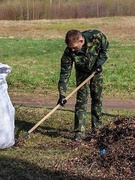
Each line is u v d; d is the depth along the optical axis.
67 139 8.10
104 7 38.91
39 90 14.27
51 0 38.69
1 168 6.68
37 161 6.97
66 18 38.28
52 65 18.02
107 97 13.45
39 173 6.55
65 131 8.70
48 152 7.37
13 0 38.97
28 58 19.80
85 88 7.87
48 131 8.66
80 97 7.91
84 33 7.54
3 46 23.30
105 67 17.06
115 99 13.23
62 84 7.67
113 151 7.10
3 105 7.24
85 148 7.52
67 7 38.34
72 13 38.38
